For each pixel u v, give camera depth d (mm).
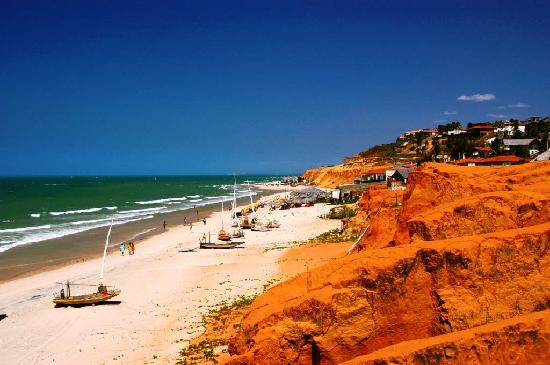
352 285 12852
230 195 165625
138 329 27672
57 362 23781
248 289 34125
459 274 12469
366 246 28875
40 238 63688
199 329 26219
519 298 12148
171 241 62812
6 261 49188
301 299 12961
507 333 10219
